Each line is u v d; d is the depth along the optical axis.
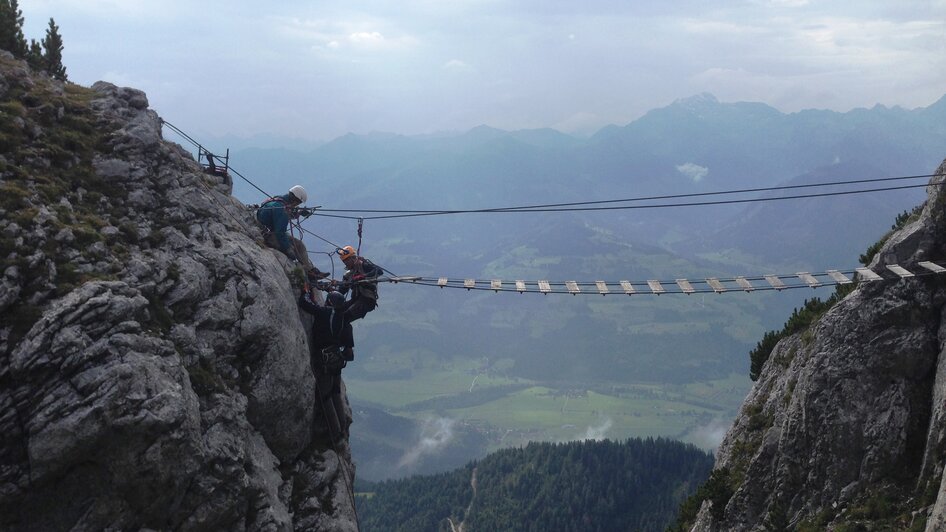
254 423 18.89
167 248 18.61
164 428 15.23
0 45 21.42
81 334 15.05
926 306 29.12
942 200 29.89
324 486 20.80
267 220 23.53
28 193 17.06
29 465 14.31
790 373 34.75
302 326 21.52
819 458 30.00
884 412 28.89
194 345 17.45
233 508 16.77
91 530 14.77
